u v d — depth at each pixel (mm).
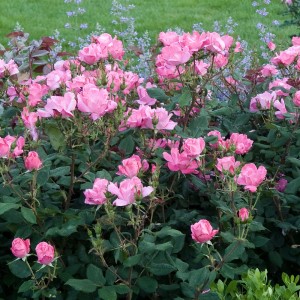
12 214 1148
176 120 1420
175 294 1188
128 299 1103
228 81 1775
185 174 1256
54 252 1073
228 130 1492
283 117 1421
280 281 1372
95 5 4719
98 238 1041
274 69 1646
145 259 1106
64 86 1306
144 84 1709
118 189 1031
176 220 1230
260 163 1394
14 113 1429
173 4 4809
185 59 1278
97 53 1381
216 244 1229
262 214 1325
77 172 1335
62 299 1159
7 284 1239
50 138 1152
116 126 1185
